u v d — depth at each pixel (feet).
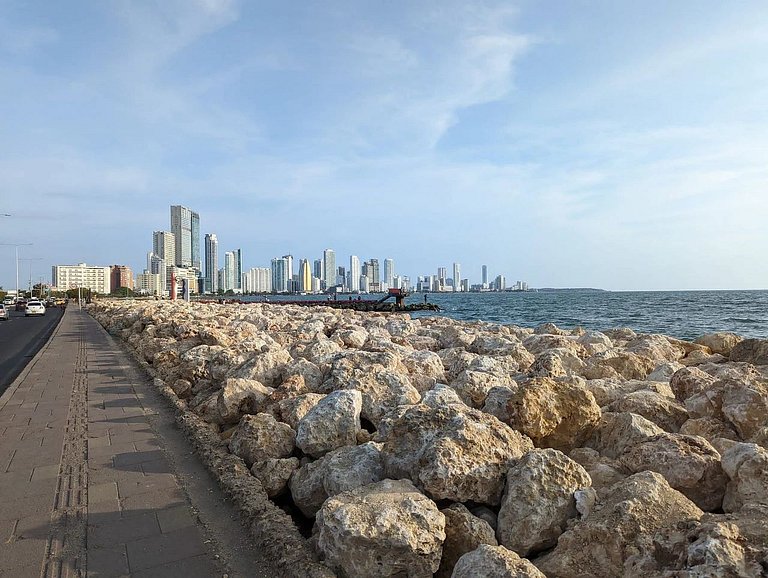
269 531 12.97
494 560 10.15
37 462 18.66
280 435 18.76
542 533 12.41
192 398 29.19
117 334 69.46
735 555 9.32
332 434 17.85
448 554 12.17
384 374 22.29
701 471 13.62
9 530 13.73
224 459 17.80
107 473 17.52
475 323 68.54
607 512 11.73
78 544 13.01
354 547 11.05
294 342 42.34
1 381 39.24
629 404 19.85
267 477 16.74
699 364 33.71
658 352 36.45
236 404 23.25
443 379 27.84
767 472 12.71
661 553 10.36
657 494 11.85
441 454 13.37
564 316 159.94
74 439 21.30
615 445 16.58
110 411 25.81
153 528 13.78
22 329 98.73
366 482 14.67
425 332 53.26
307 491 15.56
